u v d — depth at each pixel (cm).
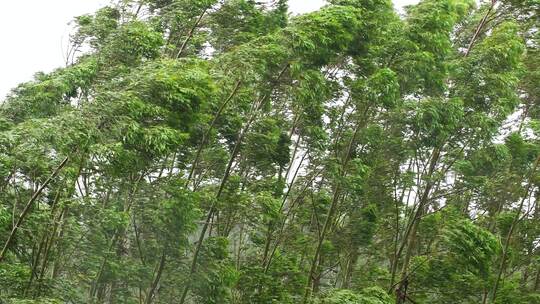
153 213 1488
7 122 1594
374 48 1664
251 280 1847
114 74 1648
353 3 1639
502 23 1744
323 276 2450
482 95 1664
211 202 1680
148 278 1636
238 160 2039
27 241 1361
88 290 1734
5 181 1339
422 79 1652
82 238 1480
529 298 1933
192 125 1440
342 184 1780
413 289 1872
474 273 1755
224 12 1927
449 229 1672
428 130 1595
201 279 1590
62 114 1170
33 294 1341
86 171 1370
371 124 1873
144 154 1327
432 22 1627
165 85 1247
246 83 1580
